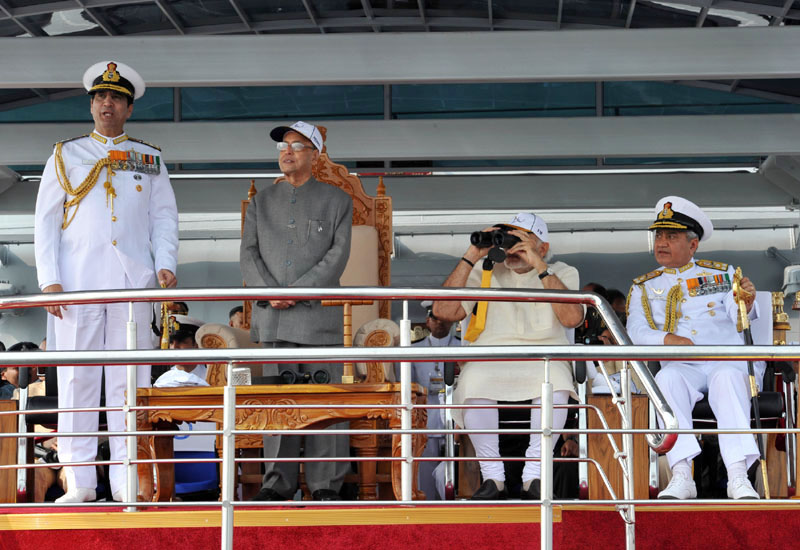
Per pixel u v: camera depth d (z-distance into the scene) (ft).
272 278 26.32
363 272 35.78
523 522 21.70
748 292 28.09
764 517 22.70
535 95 68.13
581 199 70.38
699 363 27.58
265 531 21.35
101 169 26.96
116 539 21.34
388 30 66.69
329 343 25.96
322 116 68.95
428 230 74.74
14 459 27.35
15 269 76.43
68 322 26.14
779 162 65.41
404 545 21.45
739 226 73.51
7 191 71.72
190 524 21.31
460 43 49.70
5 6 58.29
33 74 49.75
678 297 29.14
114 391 25.72
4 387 41.37
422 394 26.11
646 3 59.98
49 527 21.36
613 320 22.67
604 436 26.08
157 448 25.40
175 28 64.49
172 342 34.27
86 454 25.52
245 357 19.16
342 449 25.12
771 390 27.91
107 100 27.27
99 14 61.00
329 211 26.86
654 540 22.47
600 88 67.62
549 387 19.57
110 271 26.48
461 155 60.54
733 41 49.11
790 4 56.85
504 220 74.38
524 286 27.32
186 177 71.41
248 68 49.70
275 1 61.93
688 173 70.79
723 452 25.14
